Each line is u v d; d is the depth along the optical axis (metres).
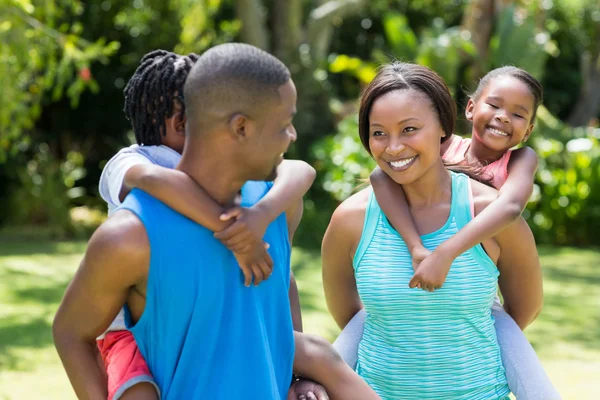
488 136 4.26
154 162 3.16
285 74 2.71
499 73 4.35
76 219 21.28
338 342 3.96
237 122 2.64
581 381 8.41
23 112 12.73
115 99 22.92
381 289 3.69
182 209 2.71
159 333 2.77
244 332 2.82
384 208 3.76
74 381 2.81
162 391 2.80
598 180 18.50
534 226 18.72
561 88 29.06
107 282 2.71
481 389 3.67
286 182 3.03
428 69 3.68
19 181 21.05
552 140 19.53
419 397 3.66
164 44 21.92
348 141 18.52
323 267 4.10
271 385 2.86
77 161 21.97
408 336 3.68
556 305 12.36
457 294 3.61
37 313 11.25
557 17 28.45
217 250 2.77
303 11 23.66
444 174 3.81
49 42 12.30
